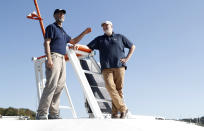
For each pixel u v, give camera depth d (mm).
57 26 3902
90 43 4512
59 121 2777
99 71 5273
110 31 4402
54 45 3771
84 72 4766
